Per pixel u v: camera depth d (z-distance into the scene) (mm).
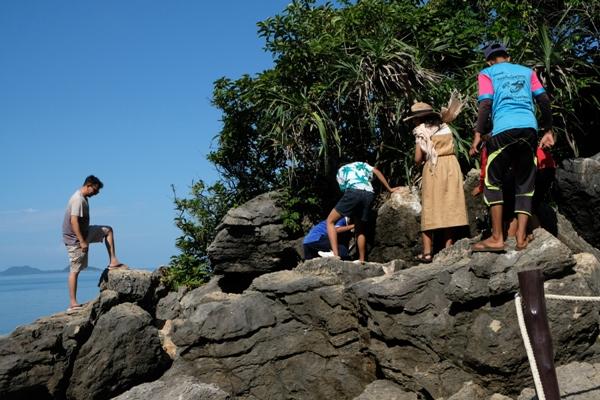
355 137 10383
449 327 6297
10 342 8672
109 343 9031
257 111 10719
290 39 10445
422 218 7613
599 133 10242
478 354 5977
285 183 10656
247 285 10703
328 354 7430
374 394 6637
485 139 6703
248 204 10289
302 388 7434
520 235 6105
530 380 5906
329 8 11141
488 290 6051
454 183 7504
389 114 9977
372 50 9742
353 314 7359
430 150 7562
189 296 10758
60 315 9359
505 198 6914
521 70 6234
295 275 7918
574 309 5980
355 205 8352
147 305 10656
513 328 5898
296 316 7602
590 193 8359
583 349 6039
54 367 8789
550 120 6211
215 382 7625
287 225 9977
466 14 10953
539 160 6969
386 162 10000
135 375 9180
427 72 9789
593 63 10398
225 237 10180
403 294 6570
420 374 6414
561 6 10945
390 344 6781
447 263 6770
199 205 11938
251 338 7641
